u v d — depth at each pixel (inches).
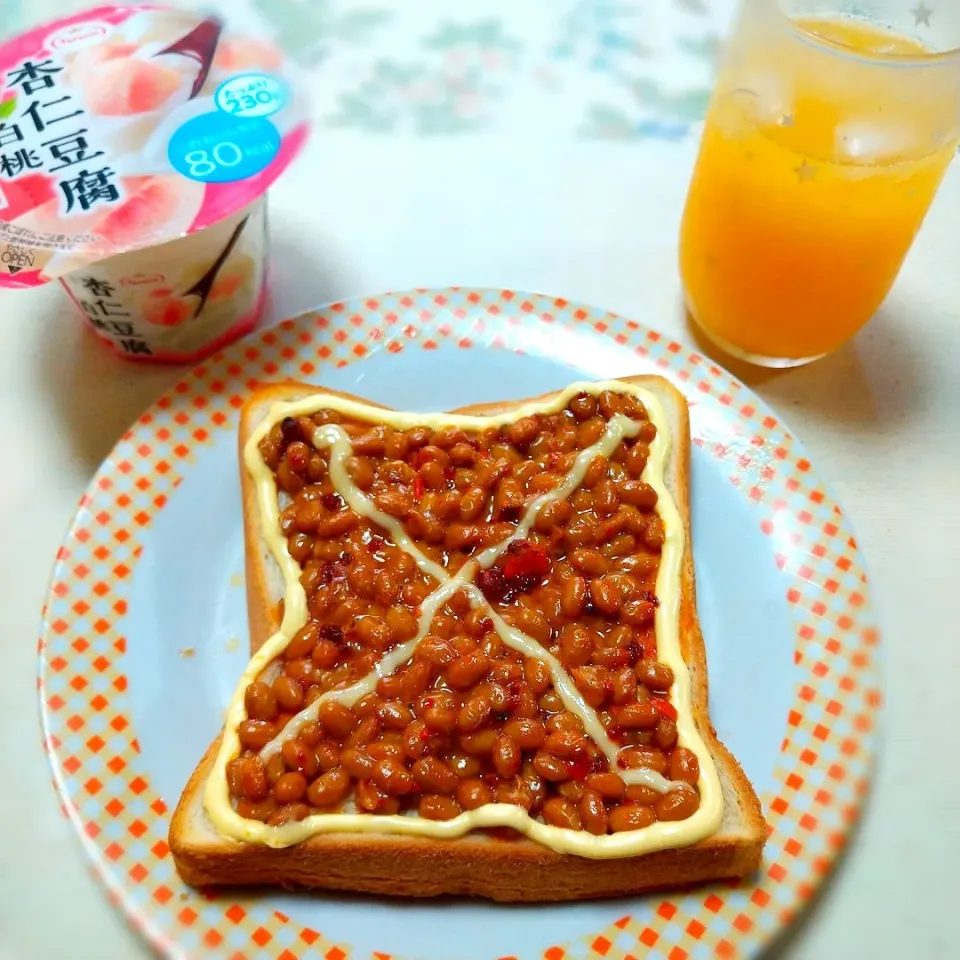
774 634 11.3
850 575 11.6
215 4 16.3
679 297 14.1
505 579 11.0
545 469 11.7
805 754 10.6
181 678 10.9
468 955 9.6
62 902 9.9
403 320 13.1
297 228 14.3
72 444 12.4
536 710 10.3
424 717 10.1
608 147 15.4
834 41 11.1
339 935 9.7
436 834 9.8
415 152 15.2
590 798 9.9
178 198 10.8
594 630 10.9
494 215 14.6
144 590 11.2
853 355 13.6
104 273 11.4
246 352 12.7
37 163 10.9
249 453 11.7
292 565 11.1
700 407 12.7
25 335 13.1
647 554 11.4
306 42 16.3
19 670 11.0
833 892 10.3
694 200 12.7
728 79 11.9
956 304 14.0
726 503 12.1
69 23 11.9
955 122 11.1
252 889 9.9
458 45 16.5
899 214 11.4
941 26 11.7
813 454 12.8
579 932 9.8
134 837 9.9
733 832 10.0
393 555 11.1
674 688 10.5
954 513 12.5
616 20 16.9
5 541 11.7
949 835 10.6
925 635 11.7
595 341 13.1
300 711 10.3
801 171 11.2
